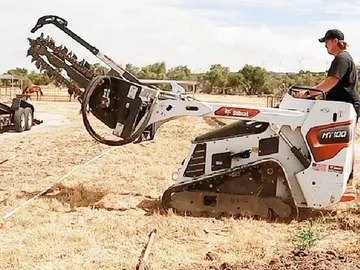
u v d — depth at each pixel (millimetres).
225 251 7324
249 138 9078
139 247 7441
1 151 17312
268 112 8977
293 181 9000
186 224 8453
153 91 9344
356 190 10586
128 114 9344
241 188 9047
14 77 67438
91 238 7641
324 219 8891
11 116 23938
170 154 16656
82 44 10148
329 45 9188
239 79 75625
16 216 8688
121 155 16141
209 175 9094
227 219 8805
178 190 9172
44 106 44969
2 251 7059
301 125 8906
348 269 6391
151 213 9141
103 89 9391
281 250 7371
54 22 10250
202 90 76875
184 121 29594
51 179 12227
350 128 8828
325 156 8867
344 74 9031
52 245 7363
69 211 9250
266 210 8938
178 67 78750
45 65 10398
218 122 18750
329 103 8828
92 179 12203
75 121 30469
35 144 19203
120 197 10227
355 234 8273
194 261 6949
